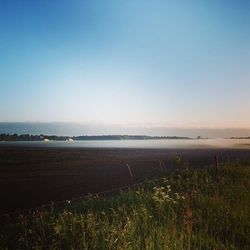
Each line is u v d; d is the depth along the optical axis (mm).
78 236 9000
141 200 13594
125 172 33656
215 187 16578
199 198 13602
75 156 70812
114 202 14102
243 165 27031
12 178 29562
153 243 8477
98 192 20625
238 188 16125
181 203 13125
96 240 8609
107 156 70438
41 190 22047
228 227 10344
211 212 11781
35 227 10148
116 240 8375
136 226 9875
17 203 17516
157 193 13375
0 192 21297
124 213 11508
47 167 41719
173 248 8453
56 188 22922
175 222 10516
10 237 9773
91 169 38188
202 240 9211
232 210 11914
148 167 39625
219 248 8781
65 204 16016
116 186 23188
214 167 23453
